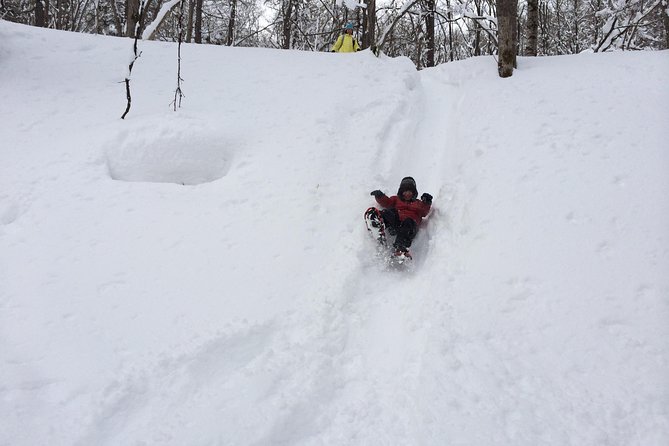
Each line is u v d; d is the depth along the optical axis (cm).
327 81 731
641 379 304
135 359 331
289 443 291
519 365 323
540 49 2052
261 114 635
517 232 426
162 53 809
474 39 1752
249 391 316
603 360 319
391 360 353
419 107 727
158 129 577
